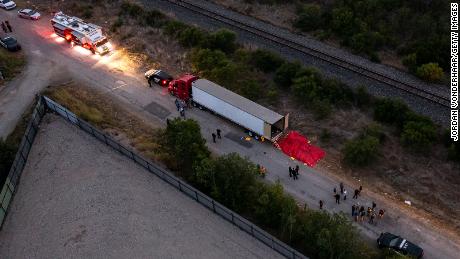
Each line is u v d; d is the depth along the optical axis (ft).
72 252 104.37
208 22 190.80
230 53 171.22
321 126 139.95
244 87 152.05
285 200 109.09
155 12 193.67
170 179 118.42
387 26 178.81
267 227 110.73
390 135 134.72
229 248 103.71
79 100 151.74
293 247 105.29
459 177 121.90
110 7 206.49
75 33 177.37
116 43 182.91
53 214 112.98
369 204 116.67
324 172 126.31
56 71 166.81
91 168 124.67
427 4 184.65
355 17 182.70
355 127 138.00
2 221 110.93
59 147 131.34
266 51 164.35
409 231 110.01
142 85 160.76
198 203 114.62
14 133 135.44
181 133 119.96
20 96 152.25
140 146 132.77
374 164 127.03
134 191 118.01
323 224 101.76
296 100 149.69
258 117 130.21
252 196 112.68
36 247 105.70
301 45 173.37
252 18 193.67
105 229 108.99
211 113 147.95
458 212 114.01
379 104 140.15
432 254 104.88
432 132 127.85
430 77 152.76
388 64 164.04
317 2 199.31
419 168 125.18
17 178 120.88
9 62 170.09
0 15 204.23
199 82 146.41
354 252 97.30
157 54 174.91
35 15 199.00
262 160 130.52
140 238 106.63
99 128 139.85
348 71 159.84
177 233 107.45
